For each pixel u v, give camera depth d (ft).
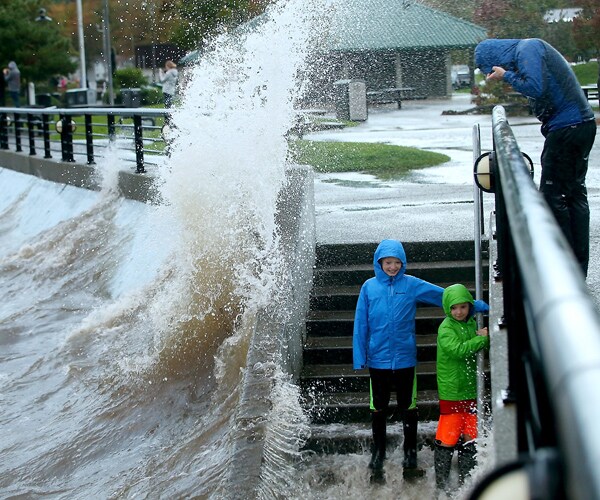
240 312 26.20
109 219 44.19
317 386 22.85
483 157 17.70
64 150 54.24
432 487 19.12
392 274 19.42
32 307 38.14
